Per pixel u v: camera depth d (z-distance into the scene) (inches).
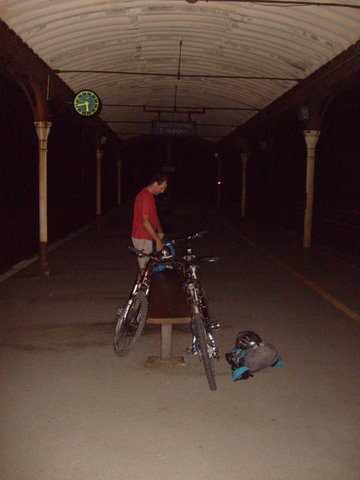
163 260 231.8
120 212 1179.9
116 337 235.0
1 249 446.6
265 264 479.8
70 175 964.6
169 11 370.3
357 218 589.6
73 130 970.7
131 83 631.8
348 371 221.1
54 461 150.3
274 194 974.4
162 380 208.4
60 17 343.0
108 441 161.3
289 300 343.3
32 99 407.8
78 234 714.2
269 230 800.3
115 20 379.6
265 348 213.8
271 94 600.1
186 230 789.2
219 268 457.4
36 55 390.3
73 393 195.8
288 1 310.3
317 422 175.3
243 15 370.3
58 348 245.3
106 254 535.5
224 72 546.9
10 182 721.0
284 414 180.7
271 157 992.2
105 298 343.3
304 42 397.7
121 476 143.3
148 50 474.6
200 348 201.2
